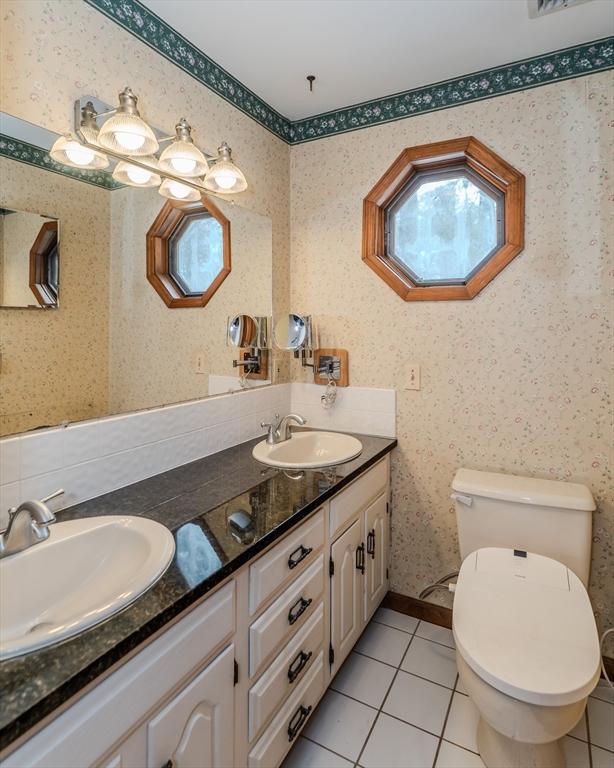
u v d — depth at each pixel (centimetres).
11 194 116
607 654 176
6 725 58
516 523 171
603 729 156
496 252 185
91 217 135
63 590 102
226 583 103
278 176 218
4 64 111
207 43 164
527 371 183
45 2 119
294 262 229
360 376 217
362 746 149
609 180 165
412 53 170
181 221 168
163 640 86
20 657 69
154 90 151
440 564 207
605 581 175
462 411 196
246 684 112
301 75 184
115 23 138
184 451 169
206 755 98
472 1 143
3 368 115
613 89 163
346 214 214
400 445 210
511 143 179
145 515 123
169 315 163
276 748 124
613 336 168
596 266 169
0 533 106
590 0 135
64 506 127
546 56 171
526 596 145
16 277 118
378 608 217
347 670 182
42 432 122
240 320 198
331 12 148
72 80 126
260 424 212
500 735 139
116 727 76
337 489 149
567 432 178
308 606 139
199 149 161
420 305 201
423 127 195
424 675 179
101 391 140
